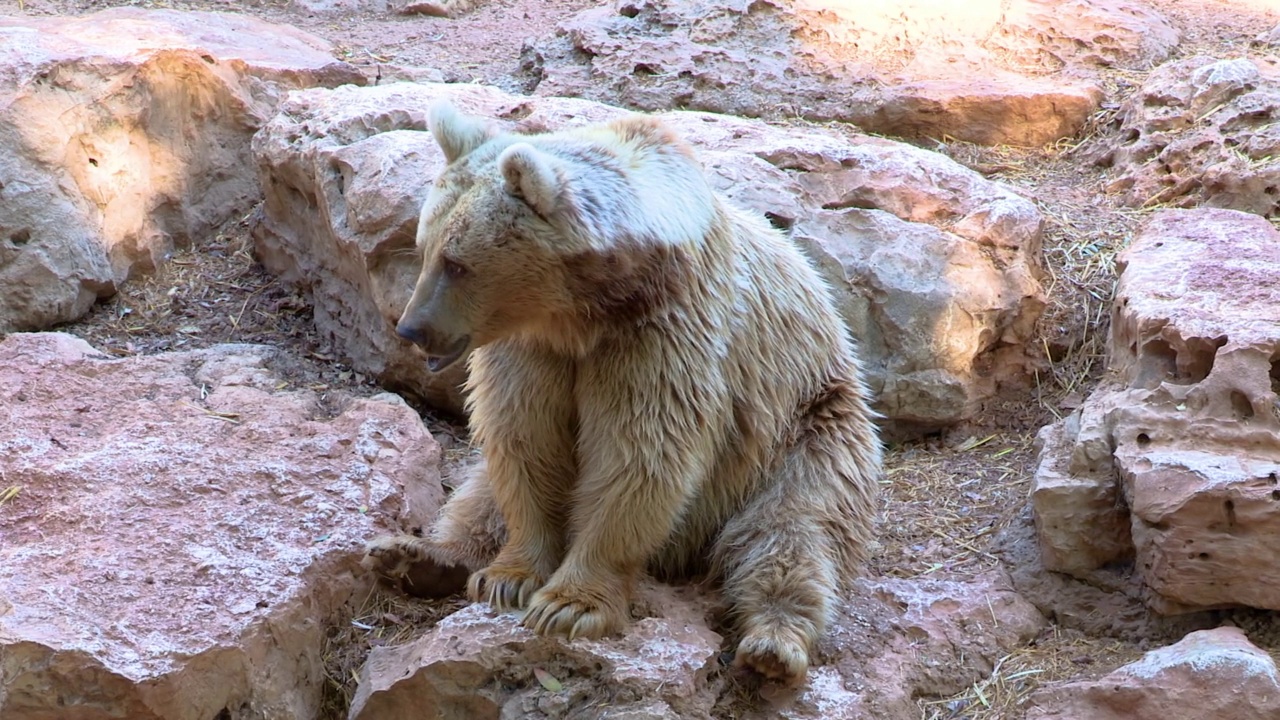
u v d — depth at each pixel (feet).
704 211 28.02
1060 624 31.73
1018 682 29.58
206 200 50.24
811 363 31.58
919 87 55.16
